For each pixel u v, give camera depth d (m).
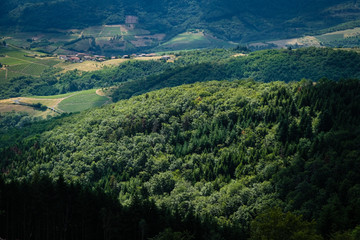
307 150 173.50
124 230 127.94
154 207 135.25
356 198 126.31
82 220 132.75
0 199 132.50
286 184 151.00
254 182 165.88
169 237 109.94
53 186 139.25
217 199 159.50
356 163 145.38
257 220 103.81
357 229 102.69
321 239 90.12
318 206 130.12
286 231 93.12
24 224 131.62
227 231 127.88
